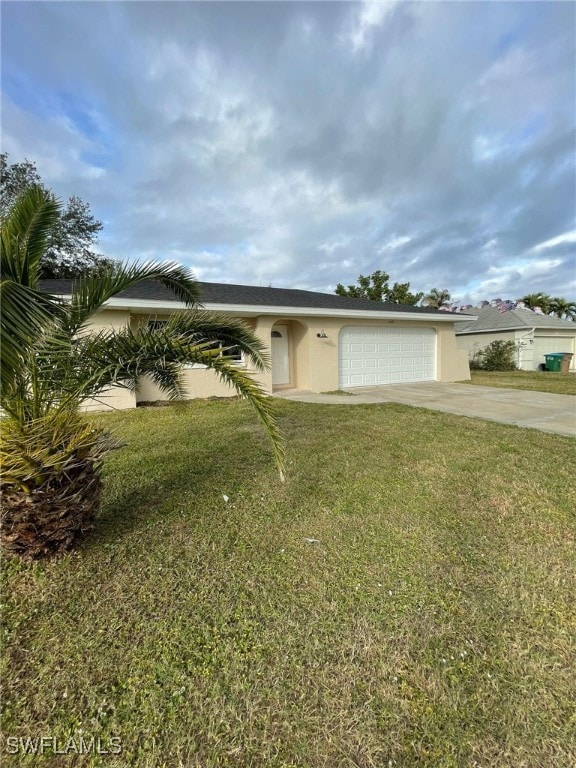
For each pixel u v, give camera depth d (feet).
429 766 4.87
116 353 8.66
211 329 10.20
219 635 6.96
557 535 10.30
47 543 8.77
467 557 9.35
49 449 8.05
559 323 72.18
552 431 20.90
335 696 5.79
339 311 38.60
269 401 9.85
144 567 8.93
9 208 8.39
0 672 6.14
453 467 15.33
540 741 5.14
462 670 6.23
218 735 5.25
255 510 11.82
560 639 6.83
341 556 9.43
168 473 14.75
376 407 28.60
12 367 5.57
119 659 6.43
